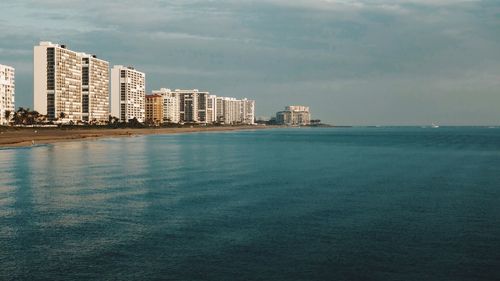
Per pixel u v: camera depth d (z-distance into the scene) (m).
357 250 24.56
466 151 109.94
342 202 38.62
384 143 155.12
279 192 43.78
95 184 48.62
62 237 26.80
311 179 54.19
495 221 31.42
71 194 41.94
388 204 37.62
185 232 28.03
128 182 50.44
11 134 157.88
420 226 29.94
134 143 138.12
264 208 35.69
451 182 51.88
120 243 25.62
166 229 28.77
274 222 30.81
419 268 21.86
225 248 24.78
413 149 119.00
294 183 50.41
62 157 82.19
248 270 21.45
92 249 24.50
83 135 171.62
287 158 87.00
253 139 184.12
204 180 52.69
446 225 30.20
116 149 107.88
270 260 22.86
